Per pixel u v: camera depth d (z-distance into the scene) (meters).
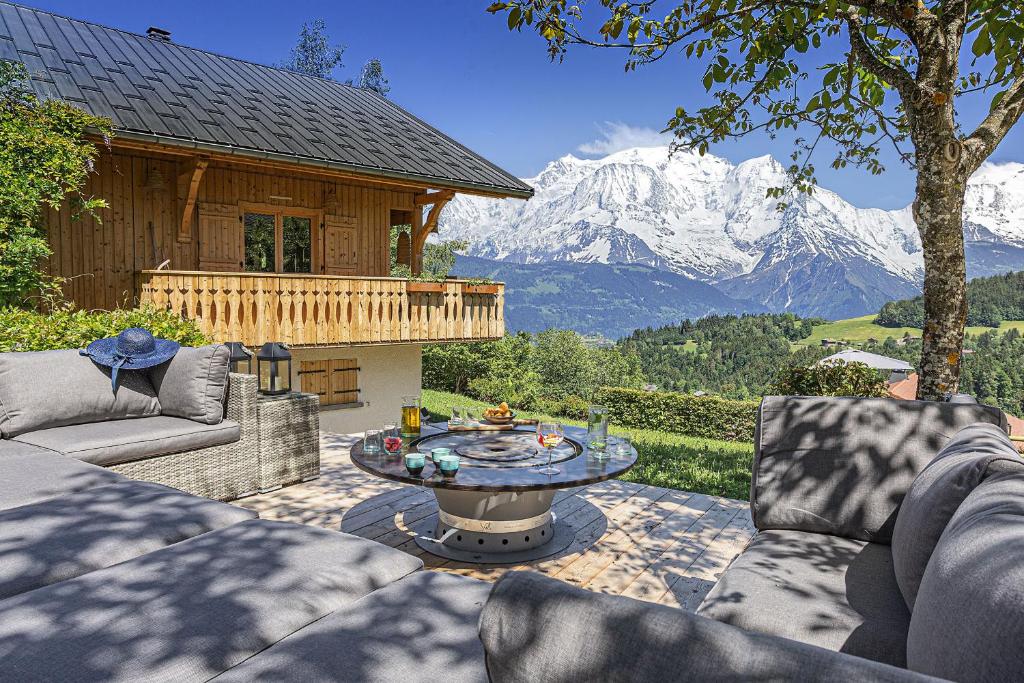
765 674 0.77
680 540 4.50
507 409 5.25
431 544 4.32
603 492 5.76
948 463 2.06
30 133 7.17
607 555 4.20
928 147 5.11
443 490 4.27
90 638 1.62
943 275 5.15
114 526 2.38
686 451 9.27
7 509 2.75
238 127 9.48
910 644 1.35
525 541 4.25
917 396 5.32
